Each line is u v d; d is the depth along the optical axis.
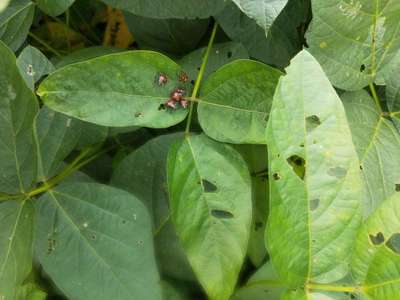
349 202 0.26
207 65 0.36
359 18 0.31
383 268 0.26
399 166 0.32
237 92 0.32
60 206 0.32
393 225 0.26
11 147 0.31
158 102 0.31
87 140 0.36
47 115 0.33
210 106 0.32
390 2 0.31
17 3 0.35
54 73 0.29
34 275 0.36
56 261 0.32
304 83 0.26
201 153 0.32
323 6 0.31
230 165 0.31
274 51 0.37
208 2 0.34
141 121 0.31
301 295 0.27
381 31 0.32
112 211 0.32
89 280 0.31
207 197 0.31
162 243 0.35
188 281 0.37
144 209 0.32
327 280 0.27
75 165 0.37
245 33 0.37
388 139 0.32
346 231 0.26
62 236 0.32
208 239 0.31
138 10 0.34
